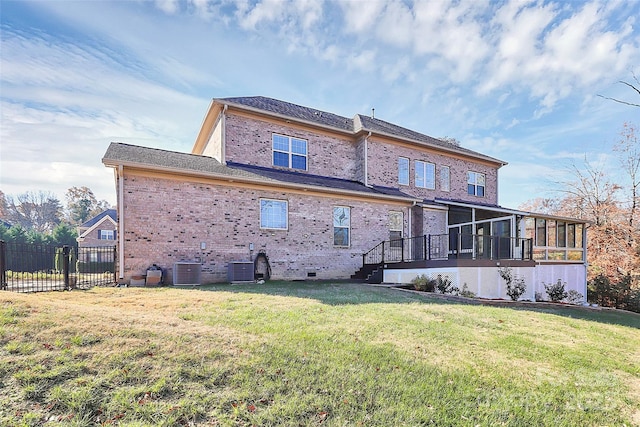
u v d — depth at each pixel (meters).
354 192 13.76
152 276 9.70
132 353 3.75
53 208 60.00
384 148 16.69
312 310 6.48
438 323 6.15
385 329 5.52
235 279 10.84
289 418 3.01
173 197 10.54
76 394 3.02
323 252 13.34
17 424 2.63
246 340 4.46
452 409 3.36
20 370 3.25
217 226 11.20
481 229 16.06
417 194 17.59
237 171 12.17
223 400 3.17
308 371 3.81
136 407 2.96
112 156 10.18
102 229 36.28
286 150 14.73
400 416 3.17
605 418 3.46
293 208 12.81
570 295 14.03
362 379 3.75
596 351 5.39
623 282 15.95
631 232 21.27
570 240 15.98
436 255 15.75
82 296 7.16
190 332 4.56
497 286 11.64
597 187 23.42
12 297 5.39
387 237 15.00
